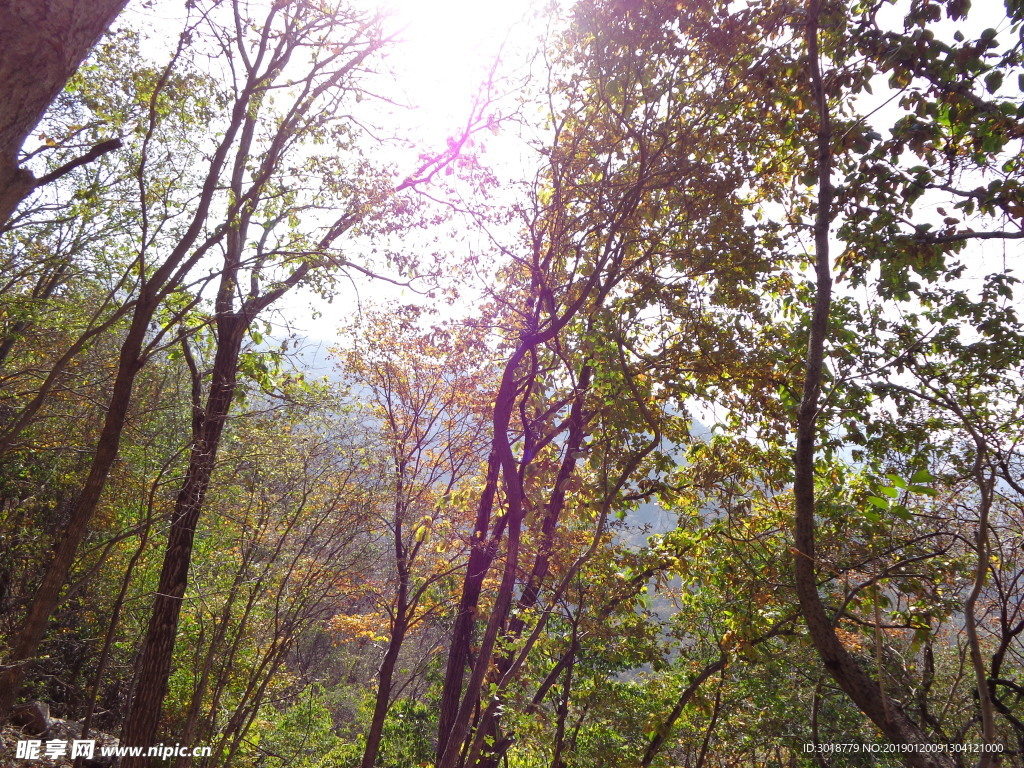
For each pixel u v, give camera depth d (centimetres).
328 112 952
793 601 909
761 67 754
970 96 581
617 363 923
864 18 614
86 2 252
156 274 602
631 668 1262
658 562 1022
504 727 936
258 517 1162
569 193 939
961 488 557
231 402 1135
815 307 426
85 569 1387
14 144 241
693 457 1059
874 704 351
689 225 926
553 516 1030
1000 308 718
